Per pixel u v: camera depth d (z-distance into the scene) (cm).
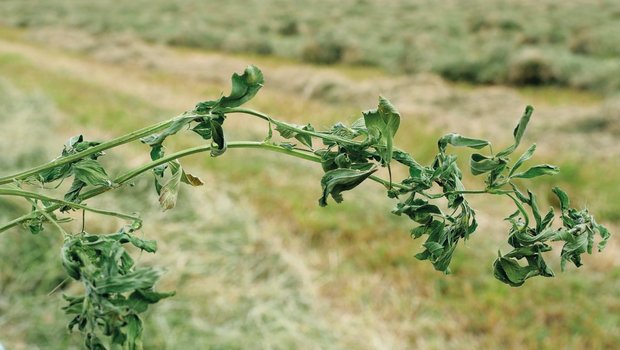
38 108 643
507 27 1255
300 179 516
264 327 301
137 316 55
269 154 573
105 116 746
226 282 327
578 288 367
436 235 68
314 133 68
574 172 530
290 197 471
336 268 383
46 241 327
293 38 1364
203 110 66
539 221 67
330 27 1352
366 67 1068
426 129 671
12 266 314
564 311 346
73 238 60
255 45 1248
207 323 299
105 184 67
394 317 342
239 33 1364
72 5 2020
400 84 845
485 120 710
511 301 354
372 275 377
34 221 69
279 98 845
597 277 383
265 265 348
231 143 66
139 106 828
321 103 834
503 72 920
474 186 541
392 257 391
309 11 1672
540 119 693
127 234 62
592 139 630
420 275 376
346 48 1116
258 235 374
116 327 55
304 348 298
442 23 1313
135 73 1070
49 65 1101
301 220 427
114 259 57
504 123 696
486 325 333
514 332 328
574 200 501
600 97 830
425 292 362
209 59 1120
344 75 1009
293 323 309
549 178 525
